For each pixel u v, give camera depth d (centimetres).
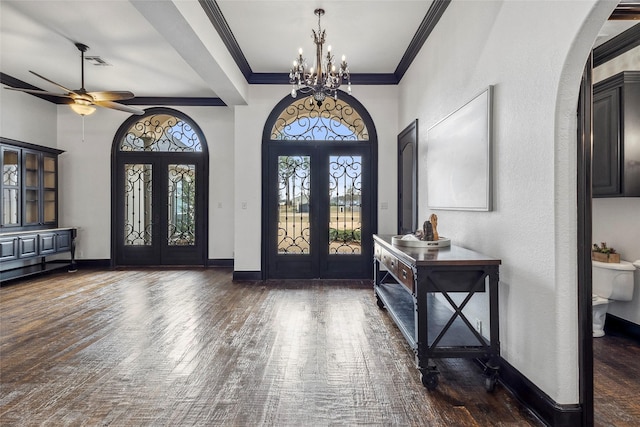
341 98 512
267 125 509
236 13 339
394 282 495
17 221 509
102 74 495
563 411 169
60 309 369
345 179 518
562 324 170
